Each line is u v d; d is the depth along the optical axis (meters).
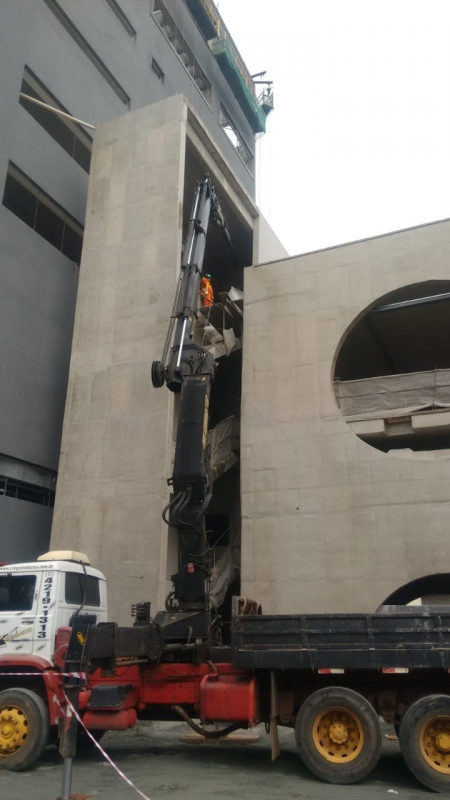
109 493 15.88
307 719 7.39
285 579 14.32
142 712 8.66
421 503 13.67
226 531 21.27
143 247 18.11
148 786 6.64
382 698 7.70
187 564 9.27
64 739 6.12
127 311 17.61
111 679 8.67
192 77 33.75
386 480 14.14
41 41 20.06
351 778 7.00
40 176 19.09
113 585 14.95
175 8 33.19
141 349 16.94
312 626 7.73
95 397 17.09
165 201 18.30
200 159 20.50
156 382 10.55
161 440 15.71
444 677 7.52
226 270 25.53
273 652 7.71
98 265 18.67
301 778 7.26
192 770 7.58
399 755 9.02
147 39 27.39
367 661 7.39
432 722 7.13
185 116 19.36
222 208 22.22
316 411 15.52
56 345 18.72
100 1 23.88
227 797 6.16
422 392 15.16
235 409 23.41
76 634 6.80
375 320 19.67
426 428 14.80
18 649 8.29
